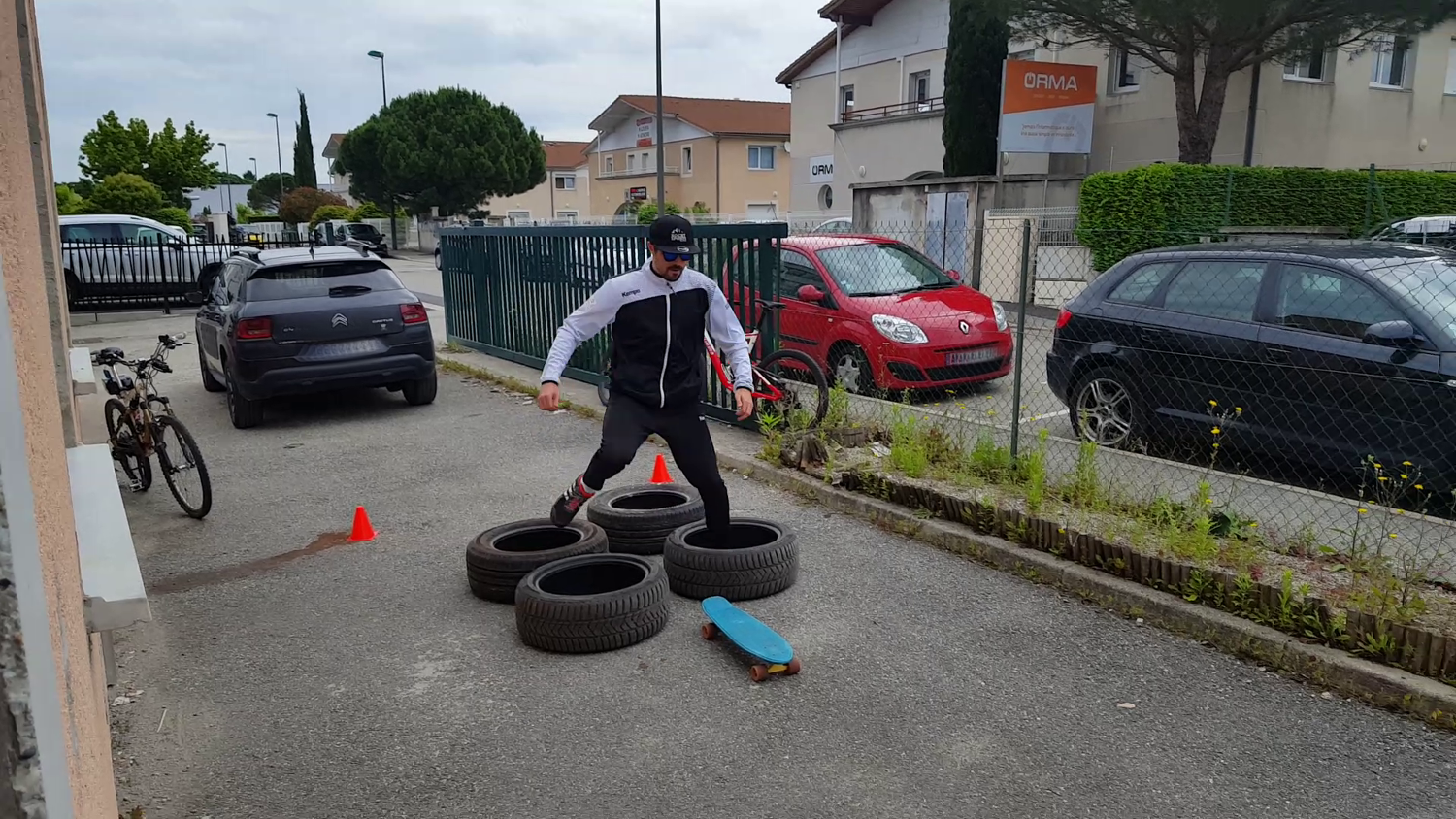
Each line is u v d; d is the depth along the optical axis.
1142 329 6.97
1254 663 4.12
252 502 6.85
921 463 6.30
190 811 3.21
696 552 4.88
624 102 55.72
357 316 9.17
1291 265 6.32
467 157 50.84
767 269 8.00
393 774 3.41
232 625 4.72
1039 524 5.18
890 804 3.18
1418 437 5.52
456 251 13.84
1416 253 6.08
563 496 4.68
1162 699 3.84
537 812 3.17
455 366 12.31
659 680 4.06
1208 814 3.11
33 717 0.81
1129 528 5.11
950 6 23.41
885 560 5.38
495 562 4.88
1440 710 3.60
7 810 0.81
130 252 20.14
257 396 8.91
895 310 9.34
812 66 33.66
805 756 3.47
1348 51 19.67
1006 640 4.37
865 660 4.20
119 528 2.48
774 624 4.58
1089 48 22.77
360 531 5.96
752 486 6.84
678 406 4.67
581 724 3.72
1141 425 7.05
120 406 7.01
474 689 4.02
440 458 7.95
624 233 9.56
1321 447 5.97
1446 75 22.73
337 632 4.62
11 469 0.80
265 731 3.72
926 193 22.30
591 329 4.58
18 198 1.29
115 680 4.03
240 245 21.34
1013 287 16.77
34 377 1.22
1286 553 4.88
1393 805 3.15
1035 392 9.84
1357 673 3.81
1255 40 16.14
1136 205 16.12
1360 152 21.75
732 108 54.81
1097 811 3.13
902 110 29.23
